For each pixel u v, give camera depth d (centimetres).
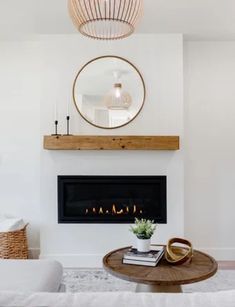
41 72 351
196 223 373
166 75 349
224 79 373
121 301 93
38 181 379
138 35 348
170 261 205
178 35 348
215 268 197
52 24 321
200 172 373
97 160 348
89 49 350
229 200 372
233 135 373
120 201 349
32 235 377
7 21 313
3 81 377
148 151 347
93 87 349
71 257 342
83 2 186
